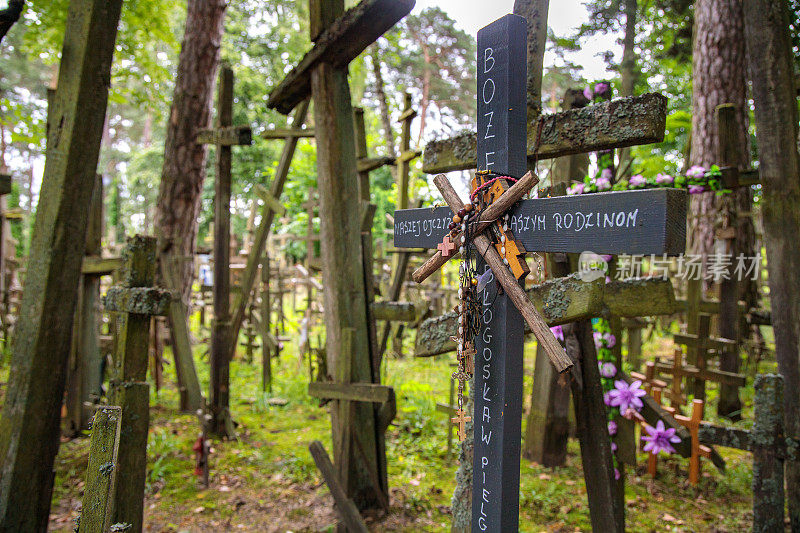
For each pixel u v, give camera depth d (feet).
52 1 20.12
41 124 16.06
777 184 10.64
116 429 4.77
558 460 14.32
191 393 13.89
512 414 5.97
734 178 12.85
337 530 10.84
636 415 10.50
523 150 6.10
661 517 11.60
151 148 80.43
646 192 4.65
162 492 12.49
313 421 17.99
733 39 24.16
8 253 31.32
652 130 6.29
